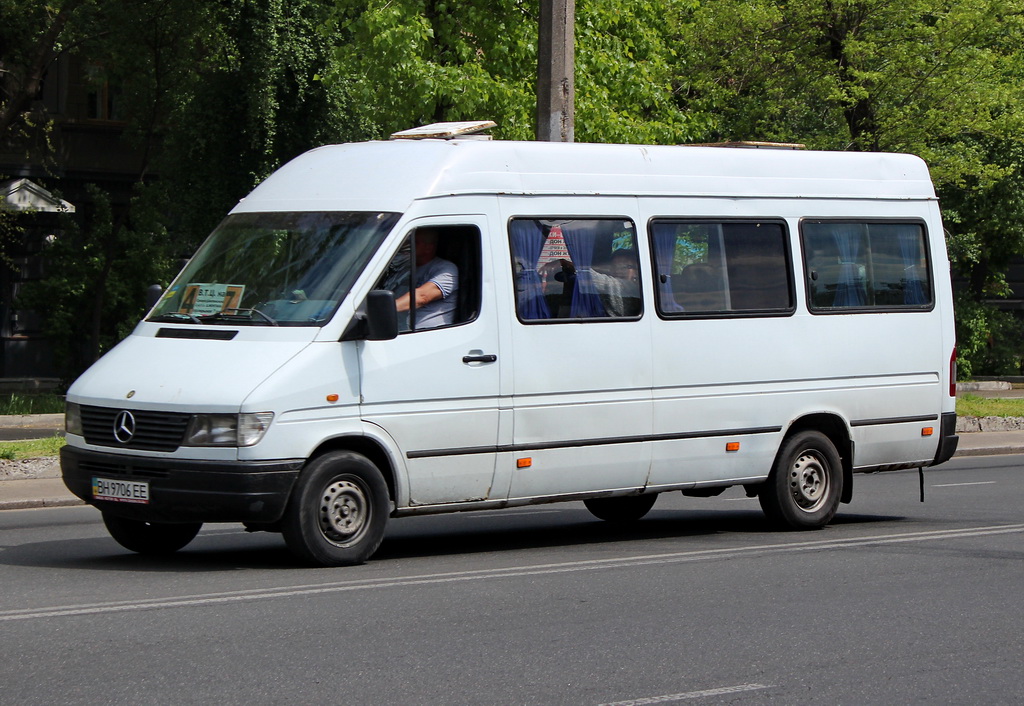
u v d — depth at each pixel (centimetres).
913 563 1580
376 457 1552
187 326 1559
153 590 1362
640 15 3744
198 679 1001
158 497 1447
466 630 1181
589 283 1700
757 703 959
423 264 1576
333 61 4309
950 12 3884
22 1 4281
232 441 1427
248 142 4662
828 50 4066
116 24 4300
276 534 1881
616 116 3406
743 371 1827
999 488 2550
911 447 2003
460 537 1848
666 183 1786
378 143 1691
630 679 1018
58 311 4678
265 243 1603
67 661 1054
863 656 1108
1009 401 4281
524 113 3312
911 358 1997
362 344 1512
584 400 1684
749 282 1847
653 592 1378
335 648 1108
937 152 4175
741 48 4075
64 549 1702
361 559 1522
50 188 5253
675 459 1766
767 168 1891
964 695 995
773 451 1862
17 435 3334
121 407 1479
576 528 1962
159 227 4791
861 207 1973
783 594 1374
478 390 1596
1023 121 3991
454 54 3369
